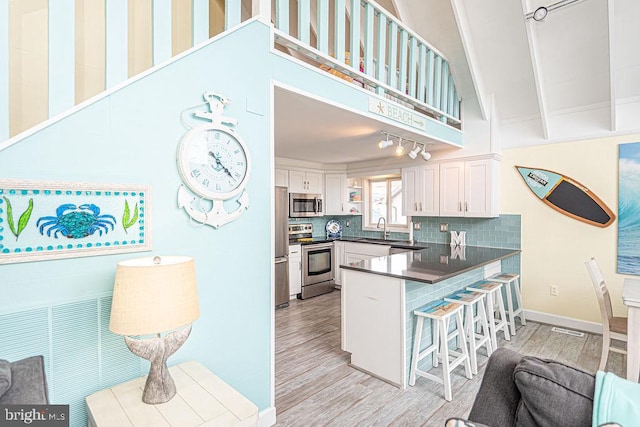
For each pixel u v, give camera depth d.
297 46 2.13
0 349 1.17
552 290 3.80
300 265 5.05
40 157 1.24
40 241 1.24
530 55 3.28
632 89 3.21
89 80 2.15
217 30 3.33
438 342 2.85
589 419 0.88
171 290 1.21
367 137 3.49
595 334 3.52
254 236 1.92
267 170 1.98
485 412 1.11
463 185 4.13
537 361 1.08
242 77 1.84
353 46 2.49
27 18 1.88
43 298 1.26
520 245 4.00
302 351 3.15
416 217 5.00
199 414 1.21
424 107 3.39
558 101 3.62
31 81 1.90
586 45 3.13
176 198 1.60
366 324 2.72
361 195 5.92
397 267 2.81
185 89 1.62
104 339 1.41
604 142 3.43
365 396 2.38
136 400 1.29
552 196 3.76
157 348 1.25
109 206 1.41
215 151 1.71
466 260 3.21
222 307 1.79
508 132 4.03
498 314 4.09
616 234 3.39
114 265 1.43
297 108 2.43
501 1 3.14
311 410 2.21
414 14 3.59
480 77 3.77
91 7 2.14
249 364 1.91
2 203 1.17
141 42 2.35
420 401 2.32
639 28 2.86
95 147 1.36
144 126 1.50
